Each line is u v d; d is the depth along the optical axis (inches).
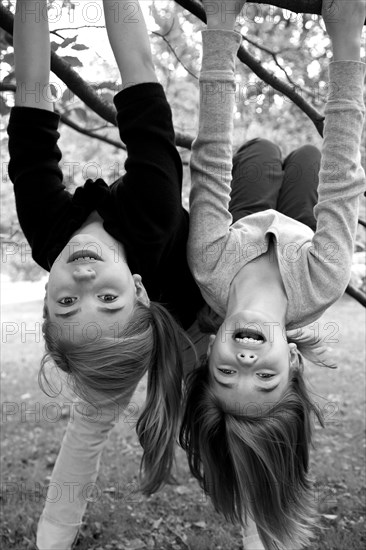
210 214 85.0
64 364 79.4
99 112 113.1
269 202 106.5
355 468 193.8
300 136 197.2
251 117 192.4
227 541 151.2
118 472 188.2
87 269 75.5
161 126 81.4
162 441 85.0
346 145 83.3
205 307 94.2
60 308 76.0
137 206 79.4
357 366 312.7
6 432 228.8
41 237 82.4
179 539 152.9
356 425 233.6
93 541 149.8
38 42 84.1
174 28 161.3
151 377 83.6
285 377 80.4
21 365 349.4
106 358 76.4
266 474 83.1
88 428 110.0
